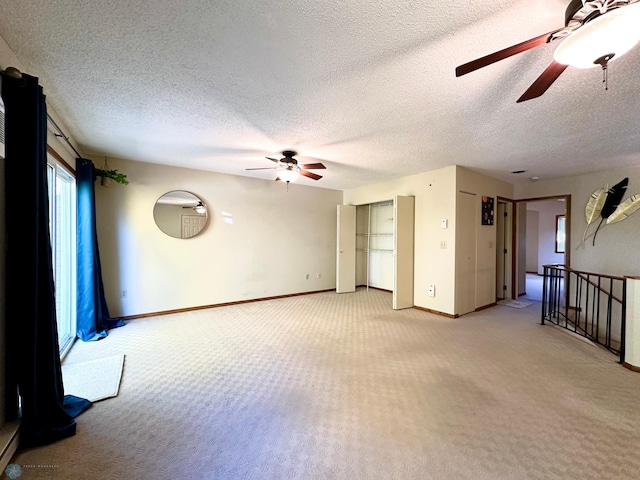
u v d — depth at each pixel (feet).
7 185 5.48
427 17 4.75
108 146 11.77
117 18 4.83
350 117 8.73
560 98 7.42
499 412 6.64
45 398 5.93
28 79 5.62
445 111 8.27
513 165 14.20
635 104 7.72
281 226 19.02
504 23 4.88
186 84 6.98
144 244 14.33
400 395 7.34
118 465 5.07
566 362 9.30
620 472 4.93
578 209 16.25
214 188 16.31
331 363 9.20
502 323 13.53
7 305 5.48
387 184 18.52
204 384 7.89
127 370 8.70
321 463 5.14
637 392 7.54
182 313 15.10
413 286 16.51
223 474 4.90
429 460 5.21
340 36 5.24
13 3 4.49
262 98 7.62
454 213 14.33
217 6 4.56
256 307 16.48
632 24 3.74
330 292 21.15
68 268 11.18
